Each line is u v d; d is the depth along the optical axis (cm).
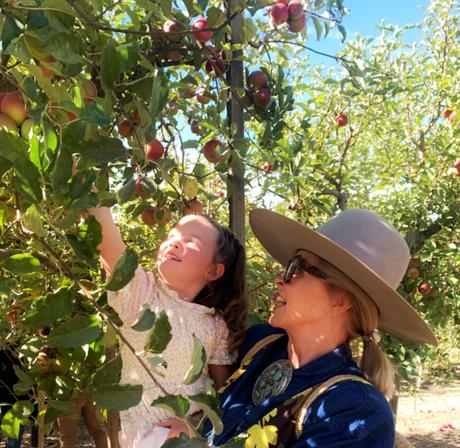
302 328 139
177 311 155
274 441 115
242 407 136
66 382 164
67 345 87
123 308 147
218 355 163
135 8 209
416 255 423
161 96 116
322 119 371
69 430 273
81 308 160
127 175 154
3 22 95
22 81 98
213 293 168
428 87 481
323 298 137
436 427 738
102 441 314
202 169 213
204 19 200
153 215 196
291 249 158
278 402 127
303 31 233
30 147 84
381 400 120
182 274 164
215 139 213
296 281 138
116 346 186
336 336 139
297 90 339
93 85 133
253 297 238
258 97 225
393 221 468
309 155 348
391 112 472
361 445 112
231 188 208
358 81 267
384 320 153
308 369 129
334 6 217
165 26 194
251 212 165
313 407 120
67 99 102
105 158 101
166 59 204
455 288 447
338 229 148
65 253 142
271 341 155
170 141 198
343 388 121
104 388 84
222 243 168
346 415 116
